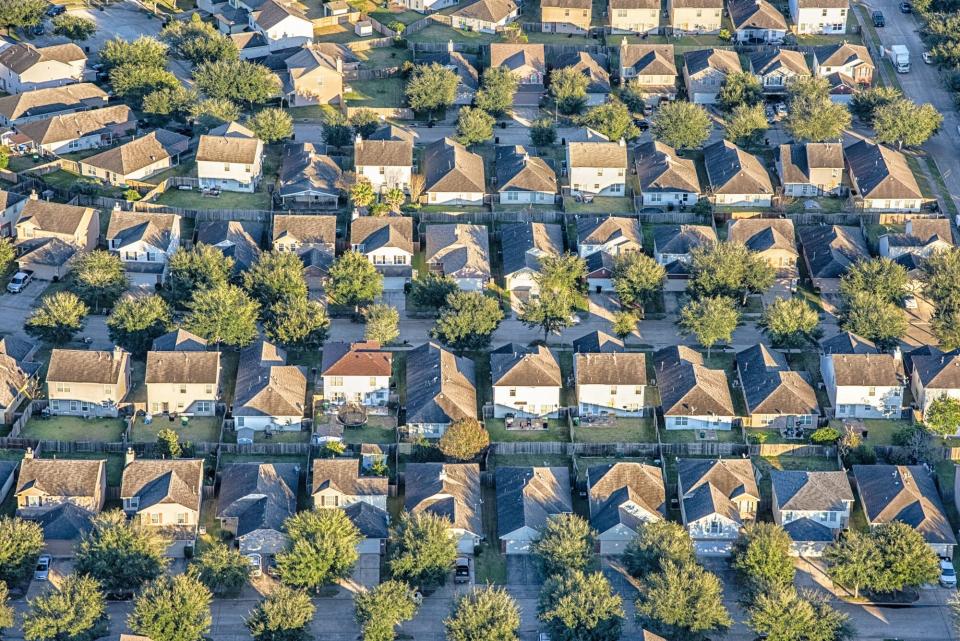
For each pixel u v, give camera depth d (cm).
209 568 19912
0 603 19088
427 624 19975
